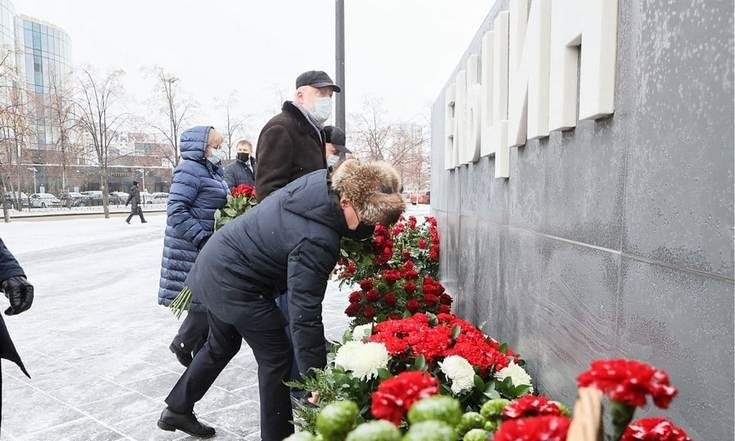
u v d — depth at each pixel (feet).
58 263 36.06
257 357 9.01
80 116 109.81
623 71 5.42
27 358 15.71
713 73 4.04
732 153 3.82
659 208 4.74
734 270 3.80
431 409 3.37
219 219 12.79
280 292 9.07
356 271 13.74
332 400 7.01
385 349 7.13
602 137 5.87
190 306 12.66
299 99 12.98
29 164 123.85
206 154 13.10
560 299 7.07
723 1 3.93
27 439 10.58
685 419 4.37
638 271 5.08
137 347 16.81
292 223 7.90
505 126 9.83
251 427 11.10
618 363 3.07
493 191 10.96
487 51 11.44
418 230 22.18
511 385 6.94
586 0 5.92
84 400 12.51
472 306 13.20
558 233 7.15
